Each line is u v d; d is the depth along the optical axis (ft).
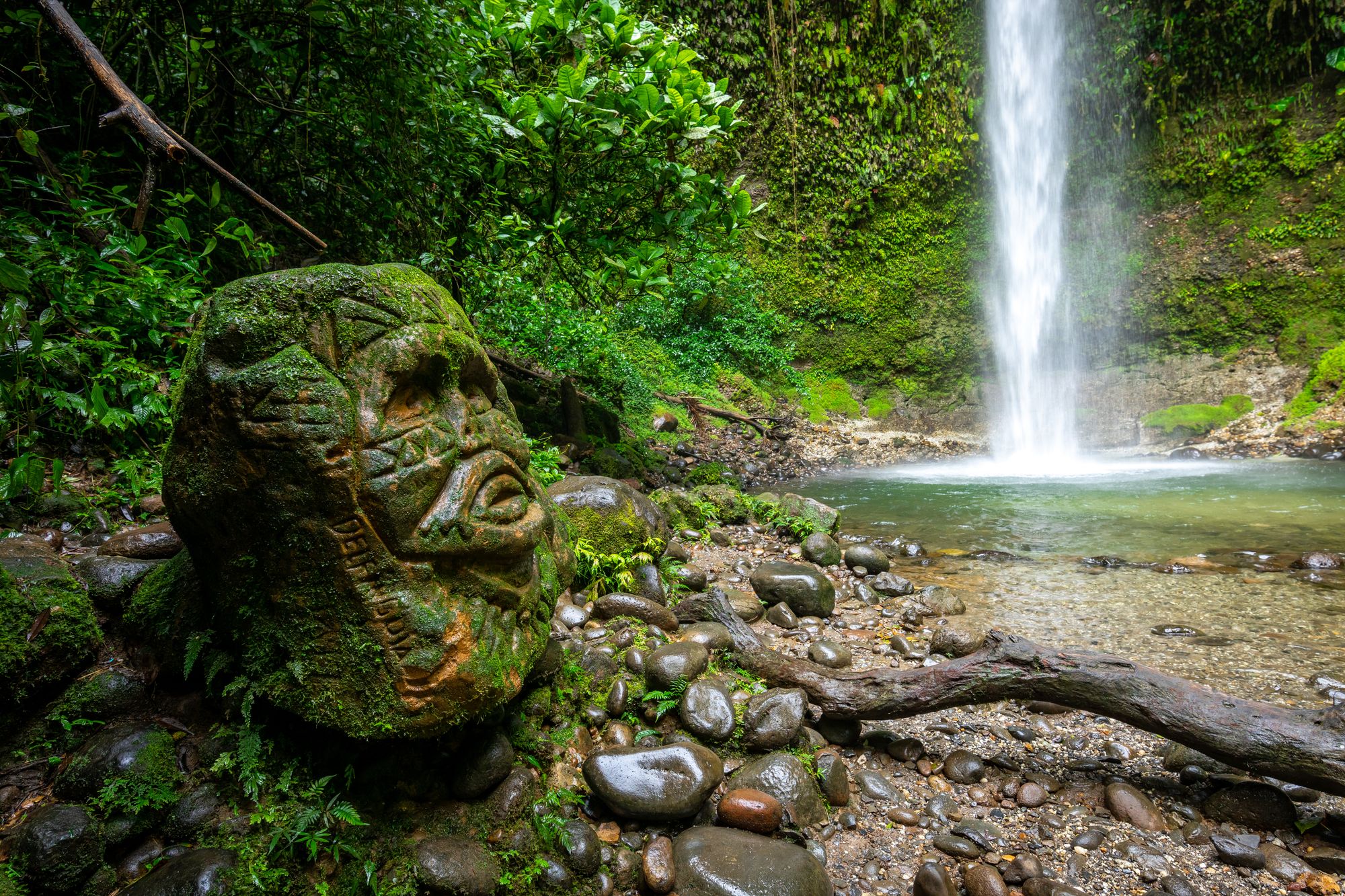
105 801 6.14
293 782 6.53
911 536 21.39
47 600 7.03
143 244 10.18
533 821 7.13
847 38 46.80
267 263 14.73
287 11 12.89
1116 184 46.32
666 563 14.38
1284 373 41.22
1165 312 44.93
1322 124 41.39
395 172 14.84
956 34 46.96
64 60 11.16
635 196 19.12
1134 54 44.42
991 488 29.48
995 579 17.04
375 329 5.91
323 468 5.61
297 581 5.97
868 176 48.55
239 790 6.53
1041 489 28.73
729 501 21.93
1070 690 8.67
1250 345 42.91
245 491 5.83
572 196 18.54
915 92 47.60
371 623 5.85
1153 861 7.55
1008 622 14.25
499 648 6.49
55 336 9.93
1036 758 9.51
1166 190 45.29
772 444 38.70
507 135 17.29
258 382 5.64
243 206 14.47
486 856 6.63
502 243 18.37
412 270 6.56
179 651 7.01
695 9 45.21
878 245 48.96
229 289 5.96
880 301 48.91
